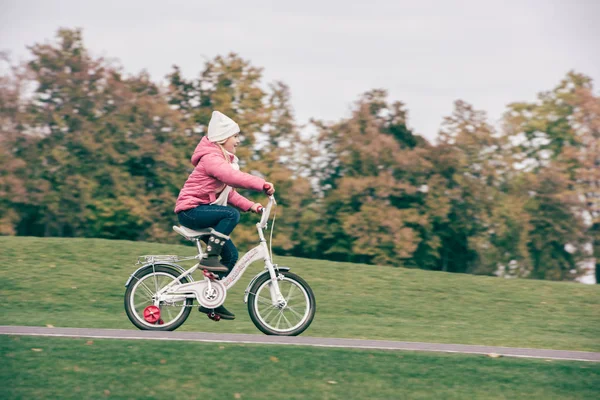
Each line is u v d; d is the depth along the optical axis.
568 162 61.12
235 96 58.75
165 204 58.00
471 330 11.24
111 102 60.31
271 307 7.66
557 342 9.27
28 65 61.19
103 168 58.06
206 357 6.32
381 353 6.73
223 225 7.37
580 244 60.84
